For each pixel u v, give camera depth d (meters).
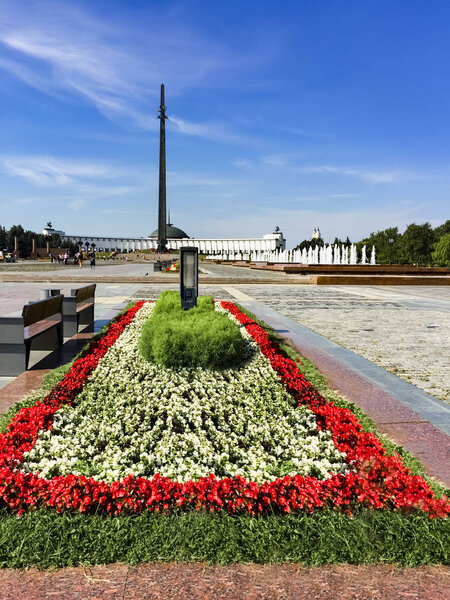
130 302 16.83
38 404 5.05
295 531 3.02
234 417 5.03
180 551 2.88
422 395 6.33
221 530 3.01
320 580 2.74
